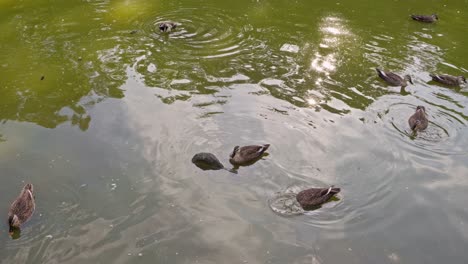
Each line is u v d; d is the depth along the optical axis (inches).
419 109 470.3
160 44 611.2
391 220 350.0
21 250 314.5
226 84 526.0
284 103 494.3
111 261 308.5
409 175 397.1
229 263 310.7
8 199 358.3
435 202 368.5
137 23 670.5
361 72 566.3
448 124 470.6
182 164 399.5
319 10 743.1
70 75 534.6
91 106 477.7
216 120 460.4
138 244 321.7
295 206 358.6
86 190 367.9
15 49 591.5
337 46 627.8
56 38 622.2
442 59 609.3
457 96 523.5
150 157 406.0
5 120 452.1
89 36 629.0
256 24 684.1
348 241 330.3
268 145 407.8
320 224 343.3
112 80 526.6
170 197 363.3
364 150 426.6
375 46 634.2
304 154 418.6
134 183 376.5
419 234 339.3
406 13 747.4
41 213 344.5
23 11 700.7
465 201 370.6
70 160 399.9
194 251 318.0
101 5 730.2
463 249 329.1
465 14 751.7
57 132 436.8
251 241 327.3
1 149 410.3
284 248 322.7
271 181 384.8
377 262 316.2
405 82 540.4
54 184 372.8
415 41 654.5
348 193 374.6
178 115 465.7
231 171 393.4
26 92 499.5
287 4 761.0
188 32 648.4
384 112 487.5
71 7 719.7
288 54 601.0
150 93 502.9
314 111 482.6
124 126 446.6
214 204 358.3
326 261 314.8
